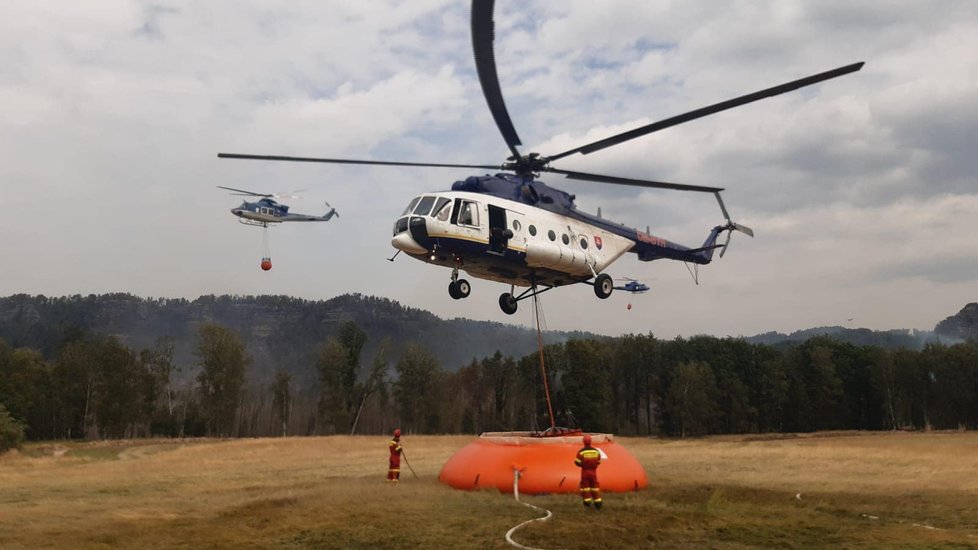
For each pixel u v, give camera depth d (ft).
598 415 252.83
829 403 281.74
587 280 74.23
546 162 68.54
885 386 280.92
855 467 95.30
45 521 49.03
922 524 47.03
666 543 39.68
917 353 285.64
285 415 300.61
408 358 299.58
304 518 47.83
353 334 298.97
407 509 51.16
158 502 61.77
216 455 144.36
